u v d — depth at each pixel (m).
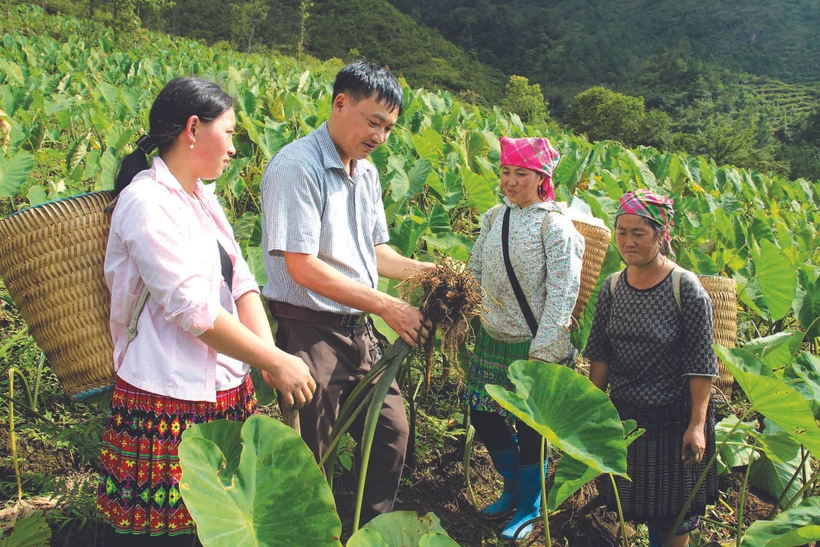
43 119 8.15
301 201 2.30
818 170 60.72
